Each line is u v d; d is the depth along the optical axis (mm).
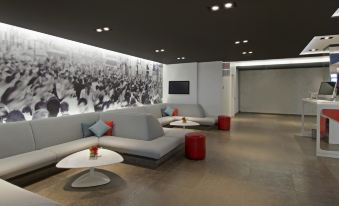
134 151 3994
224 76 9547
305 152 4840
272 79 12117
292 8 3186
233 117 10891
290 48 6164
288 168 3867
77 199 2799
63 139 4441
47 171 3543
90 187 3117
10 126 3615
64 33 4414
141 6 3039
